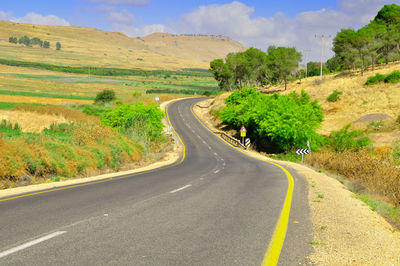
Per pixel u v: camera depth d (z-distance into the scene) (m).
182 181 13.84
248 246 5.18
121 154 24.50
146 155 29.98
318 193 10.89
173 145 43.97
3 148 14.88
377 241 5.81
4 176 13.67
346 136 39.12
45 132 27.25
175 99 111.38
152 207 8.00
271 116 43.47
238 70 107.00
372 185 14.99
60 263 4.19
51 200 8.76
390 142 37.41
